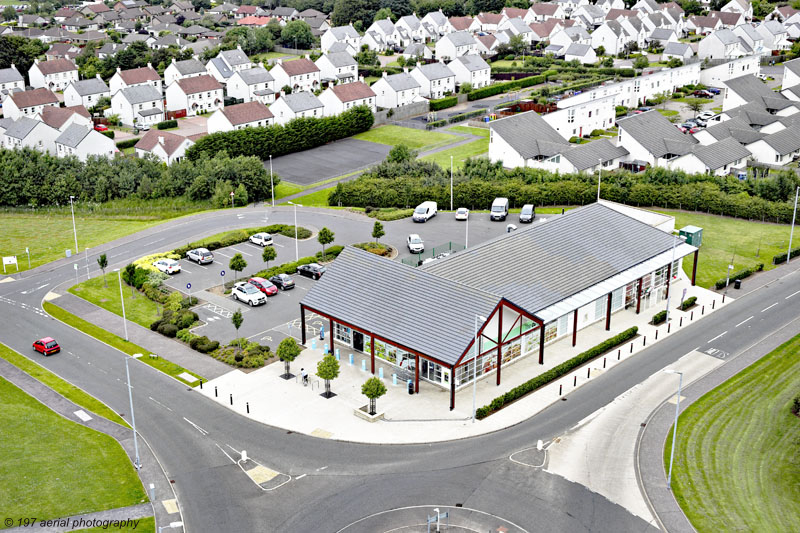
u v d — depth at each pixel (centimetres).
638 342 8188
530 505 5675
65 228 12488
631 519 5522
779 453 6288
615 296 8819
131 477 6078
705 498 5753
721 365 7700
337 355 7906
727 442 6450
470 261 8156
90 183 13950
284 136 16562
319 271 9812
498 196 12500
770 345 8069
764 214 11575
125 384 7506
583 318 8456
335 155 16538
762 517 5538
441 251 10469
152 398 7250
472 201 12550
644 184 12500
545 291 7994
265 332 8494
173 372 7712
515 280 8038
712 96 19525
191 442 6544
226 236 11244
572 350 8012
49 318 9038
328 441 6531
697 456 6266
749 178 12556
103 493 5869
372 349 7512
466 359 7094
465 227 11506
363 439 6538
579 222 9181
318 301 7981
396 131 18300
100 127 18225
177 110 19988
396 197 12838
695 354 7925
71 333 8644
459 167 14538
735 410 6912
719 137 14362
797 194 11012
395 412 6944
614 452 6322
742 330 8400
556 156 13400
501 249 8438
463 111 19738
